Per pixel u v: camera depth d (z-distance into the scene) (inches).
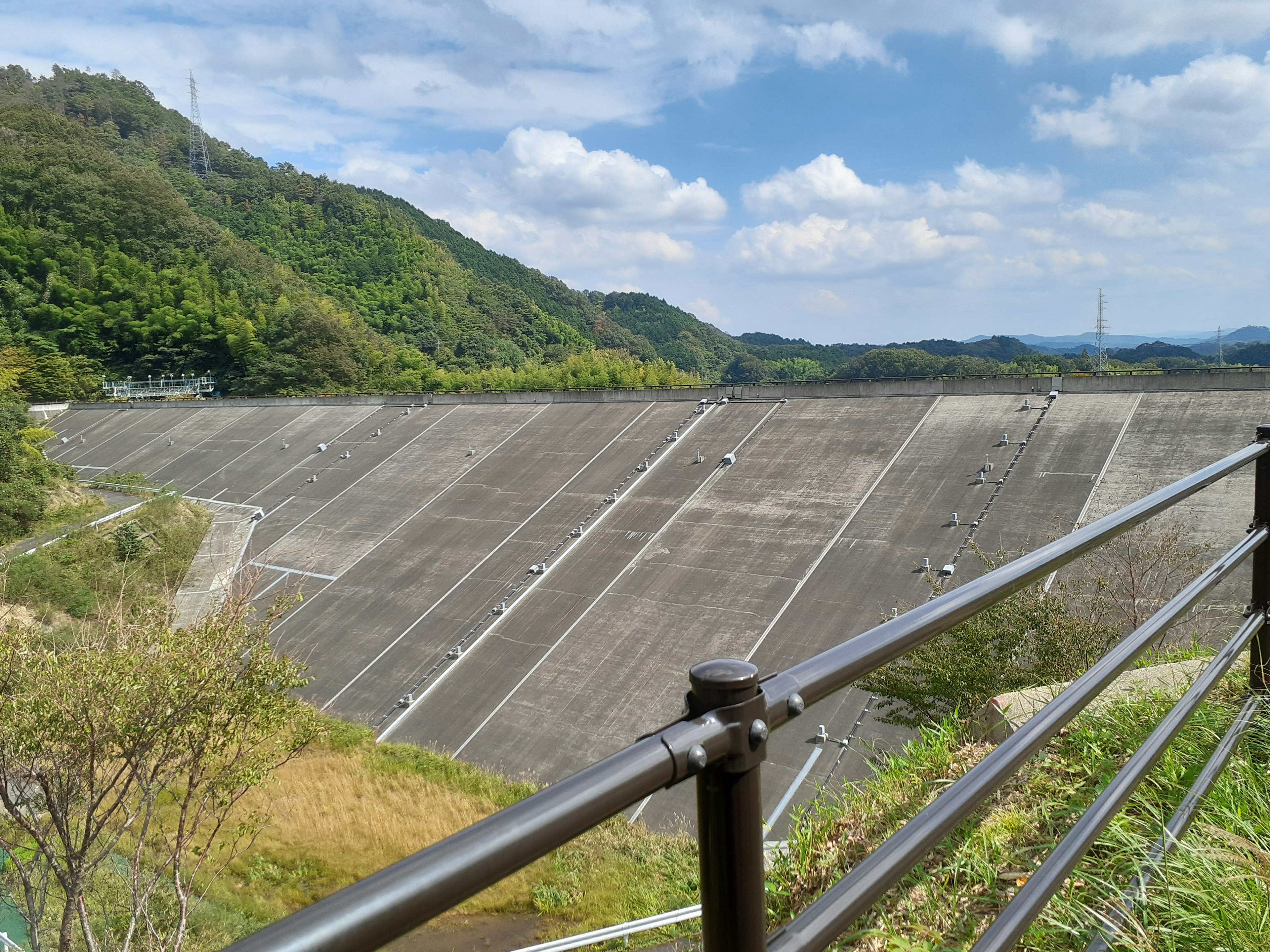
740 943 39.8
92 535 1446.9
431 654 1203.2
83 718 421.7
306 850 720.3
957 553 1070.4
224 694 465.7
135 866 462.3
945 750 184.5
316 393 3941.9
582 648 1123.3
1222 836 101.8
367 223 7007.9
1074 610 553.6
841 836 156.9
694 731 36.8
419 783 874.8
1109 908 99.0
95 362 3978.8
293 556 1598.2
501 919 586.2
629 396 1849.2
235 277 4763.8
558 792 31.7
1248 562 837.2
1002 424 1296.8
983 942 62.9
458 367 5221.5
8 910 506.6
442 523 1579.7
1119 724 146.8
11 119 5344.5
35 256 4347.9
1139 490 1069.1
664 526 1336.1
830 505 1243.2
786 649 1002.1
